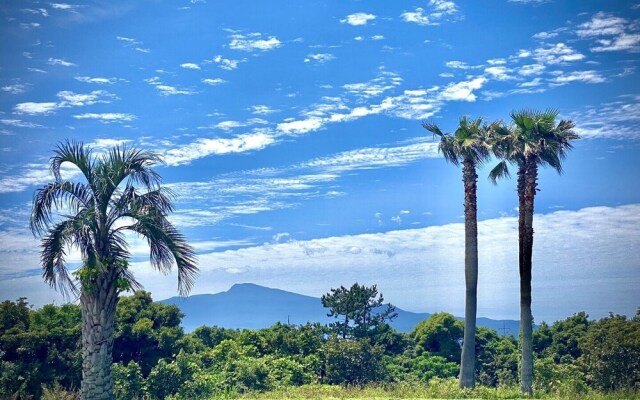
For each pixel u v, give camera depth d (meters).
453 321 54.66
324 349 44.56
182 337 39.34
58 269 19.53
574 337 50.47
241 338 45.75
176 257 20.58
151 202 20.42
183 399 27.39
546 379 29.77
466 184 31.81
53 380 29.59
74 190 20.06
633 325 35.72
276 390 29.45
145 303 39.69
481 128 32.41
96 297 19.59
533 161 31.11
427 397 24.30
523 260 30.67
